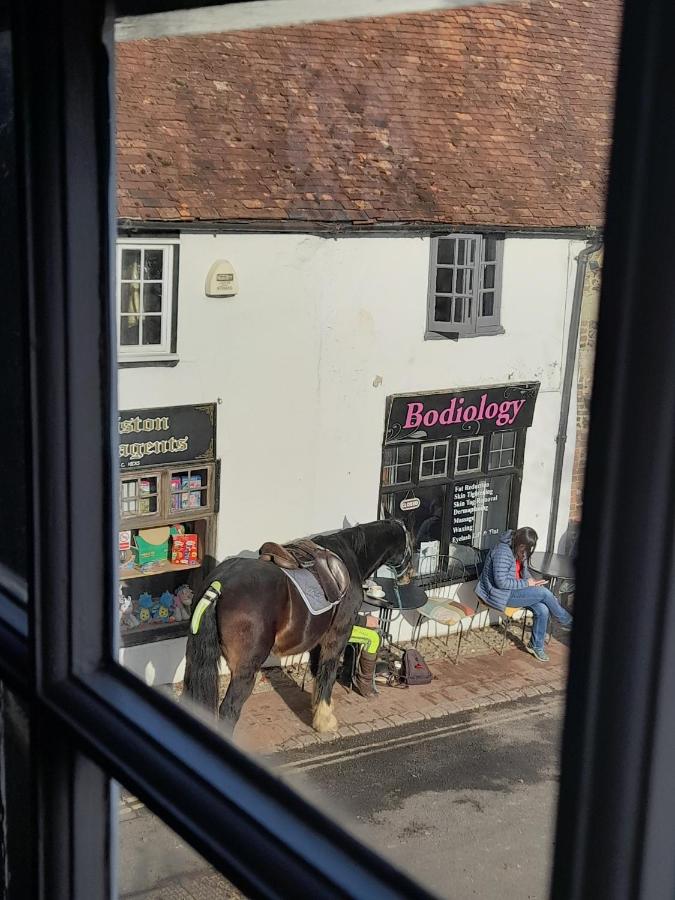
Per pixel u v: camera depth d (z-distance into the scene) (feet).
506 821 19.49
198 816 2.65
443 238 28.27
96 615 3.43
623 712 1.65
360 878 2.34
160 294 24.72
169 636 23.86
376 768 20.97
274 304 26.45
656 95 1.52
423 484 28.73
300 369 27.17
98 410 3.44
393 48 28.99
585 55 29.50
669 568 1.58
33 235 3.32
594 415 1.64
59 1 3.17
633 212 1.56
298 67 27.53
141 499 24.79
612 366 1.60
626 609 1.63
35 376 3.34
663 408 1.55
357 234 27.14
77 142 3.30
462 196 27.91
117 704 3.17
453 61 28.68
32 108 3.27
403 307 27.58
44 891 3.41
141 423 24.91
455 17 28.86
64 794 3.37
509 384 28.78
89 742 3.09
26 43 3.21
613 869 1.69
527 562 22.33
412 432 28.45
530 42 29.30
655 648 1.61
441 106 28.19
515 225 27.94
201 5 2.99
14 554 4.18
